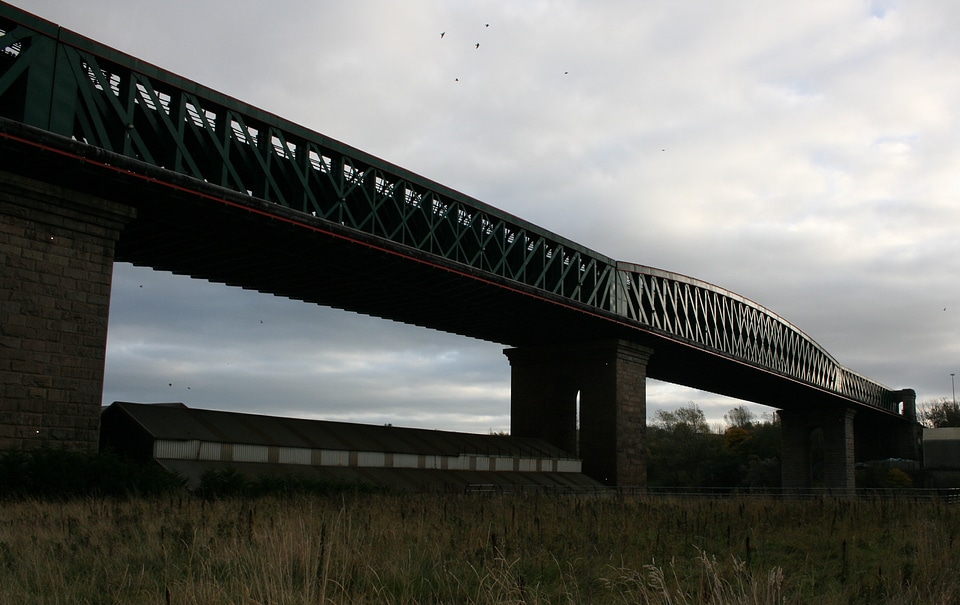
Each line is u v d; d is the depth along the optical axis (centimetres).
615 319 7756
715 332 9912
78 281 3984
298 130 5069
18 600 1102
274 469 5088
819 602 1202
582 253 7669
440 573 1313
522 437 8488
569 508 3125
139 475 3591
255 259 5562
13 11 3769
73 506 2577
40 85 3819
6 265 3722
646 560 1608
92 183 4041
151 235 4978
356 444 5966
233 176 4666
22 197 3800
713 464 17350
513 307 7119
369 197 5531
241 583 1119
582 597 1218
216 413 5528
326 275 5988
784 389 12462
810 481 14388
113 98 4106
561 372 8662
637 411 8444
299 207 5056
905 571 1445
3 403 3638
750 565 1440
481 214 6512
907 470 15275
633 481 8238
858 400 14575
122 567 1334
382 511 2516
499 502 3462
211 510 2408
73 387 3903
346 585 1210
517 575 1285
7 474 3247
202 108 4694
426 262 5662
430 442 6881
